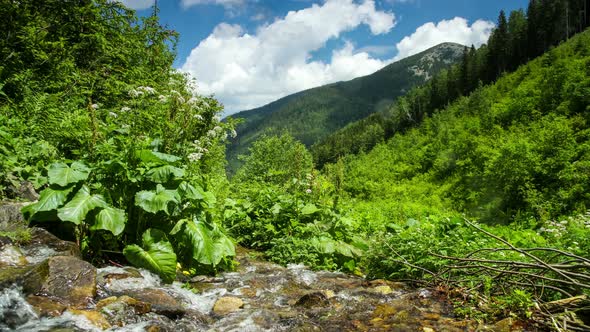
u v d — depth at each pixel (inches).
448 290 196.4
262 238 337.4
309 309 178.2
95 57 487.2
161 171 201.3
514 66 5211.6
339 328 154.3
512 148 1959.9
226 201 363.6
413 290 213.6
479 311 166.4
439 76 6082.7
